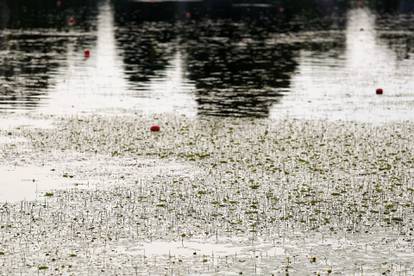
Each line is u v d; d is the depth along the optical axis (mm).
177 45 158500
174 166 65750
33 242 46812
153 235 48438
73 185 59688
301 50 152125
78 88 106312
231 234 48875
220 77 118062
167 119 85750
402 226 50844
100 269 42938
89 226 49875
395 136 78125
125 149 71750
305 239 48156
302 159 68438
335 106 94938
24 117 85875
